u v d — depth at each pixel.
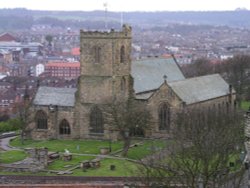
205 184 138.38
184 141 185.38
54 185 175.50
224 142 157.50
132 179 186.25
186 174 142.12
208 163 148.75
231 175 155.88
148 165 174.75
